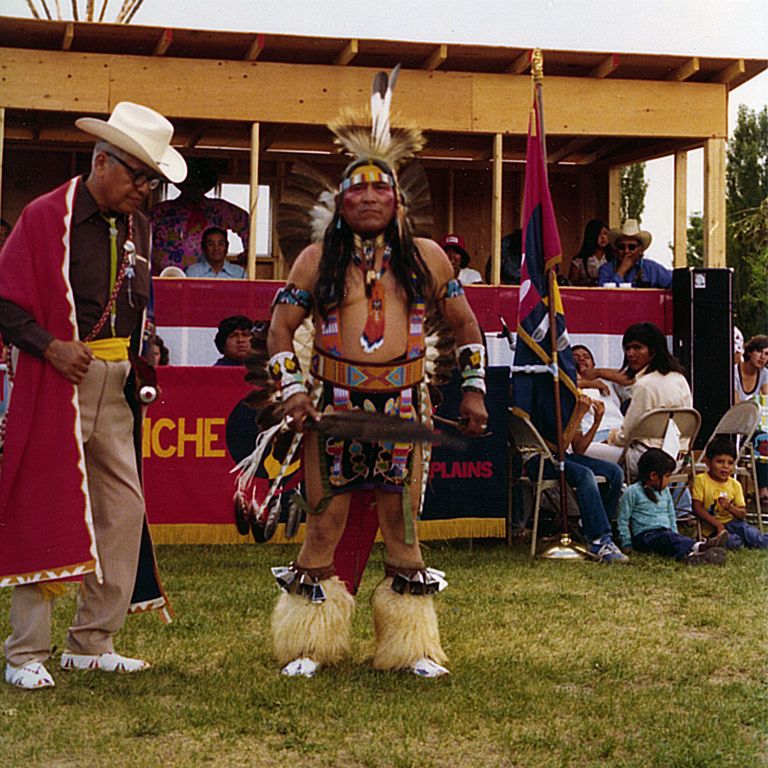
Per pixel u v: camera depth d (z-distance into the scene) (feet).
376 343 13.29
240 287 29.53
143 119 13.51
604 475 23.27
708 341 30.09
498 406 22.76
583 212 40.29
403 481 13.58
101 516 13.70
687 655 14.74
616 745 11.02
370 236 13.41
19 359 13.09
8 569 12.86
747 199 60.64
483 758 10.68
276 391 13.96
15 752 10.74
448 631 15.85
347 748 10.94
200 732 11.38
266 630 15.85
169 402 21.45
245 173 38.37
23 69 29.53
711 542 22.12
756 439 29.43
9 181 37.68
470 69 31.68
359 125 13.80
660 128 32.50
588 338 31.14
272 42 29.84
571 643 15.28
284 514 21.74
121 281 13.65
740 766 10.51
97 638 13.71
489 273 38.75
